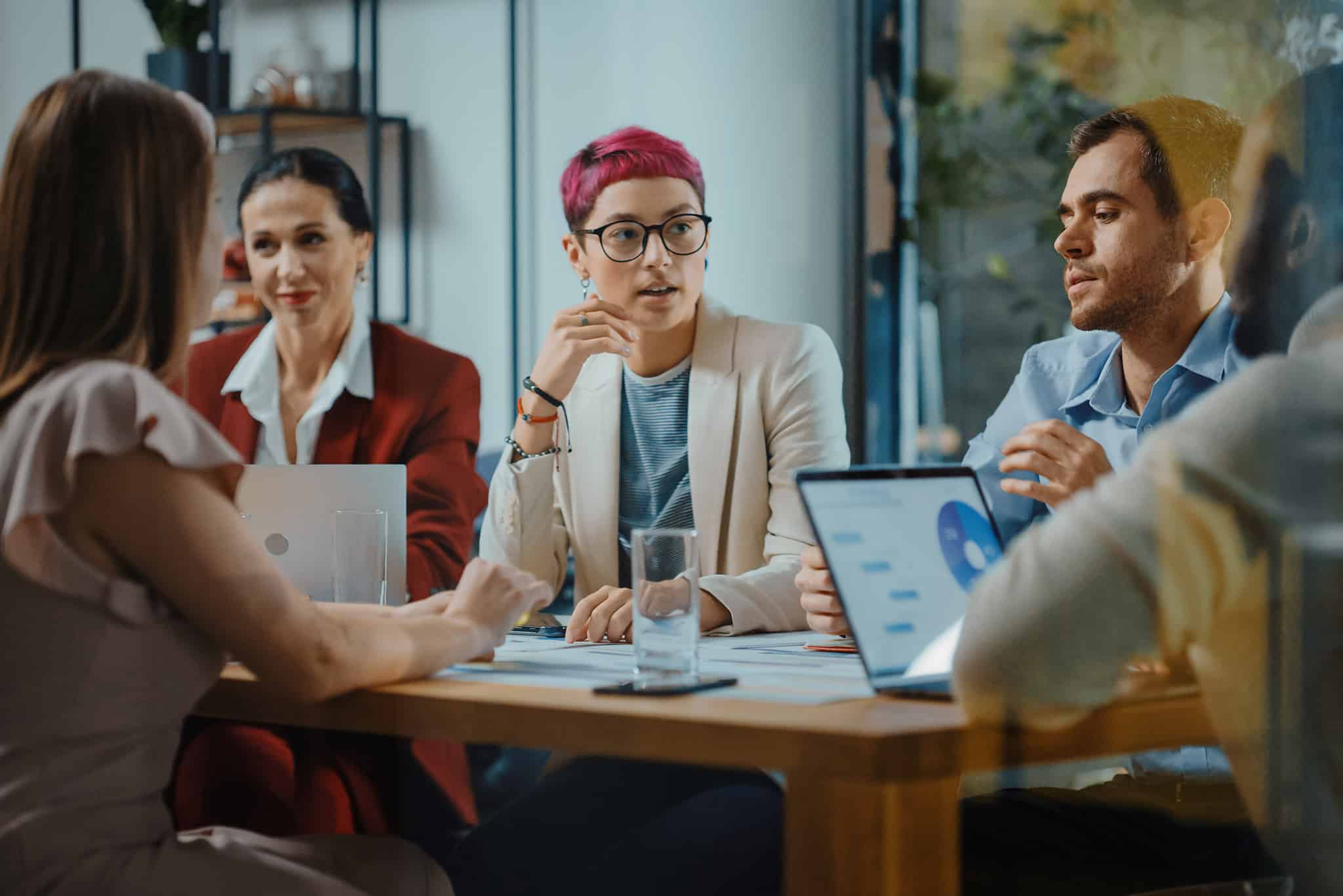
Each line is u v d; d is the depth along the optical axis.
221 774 1.44
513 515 1.94
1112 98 2.29
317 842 1.16
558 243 4.05
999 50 3.12
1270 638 0.88
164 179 1.08
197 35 4.11
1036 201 3.24
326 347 2.42
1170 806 1.15
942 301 3.47
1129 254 1.64
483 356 4.21
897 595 1.05
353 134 4.25
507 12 4.09
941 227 3.41
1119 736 0.92
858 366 3.48
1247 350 0.91
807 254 3.54
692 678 1.06
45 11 4.25
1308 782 0.89
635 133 2.03
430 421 2.39
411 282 4.35
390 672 1.08
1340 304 0.86
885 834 0.83
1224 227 1.56
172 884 1.01
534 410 1.98
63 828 0.98
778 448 1.95
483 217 4.19
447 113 4.25
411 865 1.17
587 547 2.01
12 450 0.99
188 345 1.12
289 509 1.47
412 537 2.26
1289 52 0.92
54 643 0.98
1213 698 0.91
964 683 0.91
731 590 1.59
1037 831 1.12
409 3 4.29
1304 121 0.89
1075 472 1.38
